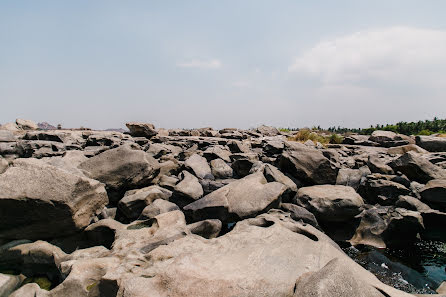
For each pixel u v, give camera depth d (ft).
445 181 31.86
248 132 87.71
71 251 21.74
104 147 46.26
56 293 15.43
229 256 16.25
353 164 44.01
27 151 41.34
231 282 13.21
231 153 46.60
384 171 37.99
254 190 27.09
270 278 13.88
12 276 18.20
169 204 26.78
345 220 27.04
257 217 23.11
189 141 58.85
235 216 24.97
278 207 26.89
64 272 17.06
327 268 12.87
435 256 22.57
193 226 22.91
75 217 21.34
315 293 11.20
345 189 29.99
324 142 74.23
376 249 23.84
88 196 22.77
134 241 19.80
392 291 13.43
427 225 27.58
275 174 31.81
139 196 27.04
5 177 20.07
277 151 46.78
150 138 65.41
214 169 37.81
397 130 185.26
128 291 12.72
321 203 27.40
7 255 19.49
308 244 18.25
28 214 20.03
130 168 30.22
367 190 33.40
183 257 15.01
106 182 29.17
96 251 19.75
